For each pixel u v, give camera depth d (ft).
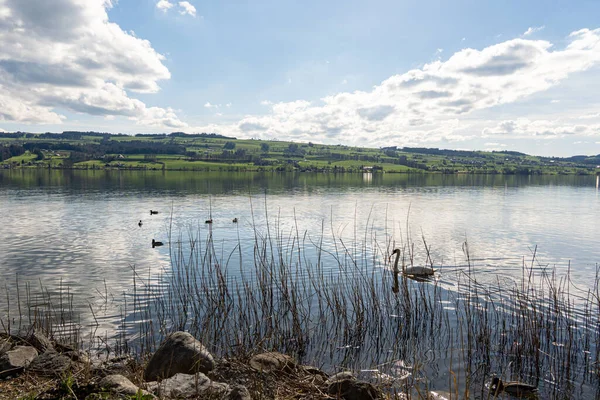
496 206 183.01
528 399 32.14
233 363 32.89
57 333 42.42
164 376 30.55
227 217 140.15
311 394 28.63
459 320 48.52
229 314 49.62
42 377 28.68
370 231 114.32
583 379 35.40
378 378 34.88
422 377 35.42
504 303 53.72
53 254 83.20
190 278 64.49
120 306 51.72
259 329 44.96
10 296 55.93
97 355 37.09
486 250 89.71
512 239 103.60
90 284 61.82
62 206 167.94
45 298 55.06
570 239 103.91
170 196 215.51
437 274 68.39
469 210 167.12
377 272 69.92
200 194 228.43
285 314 49.42
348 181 383.24
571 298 55.72
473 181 410.72
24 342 35.32
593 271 72.28
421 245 94.73
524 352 39.63
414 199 214.28
